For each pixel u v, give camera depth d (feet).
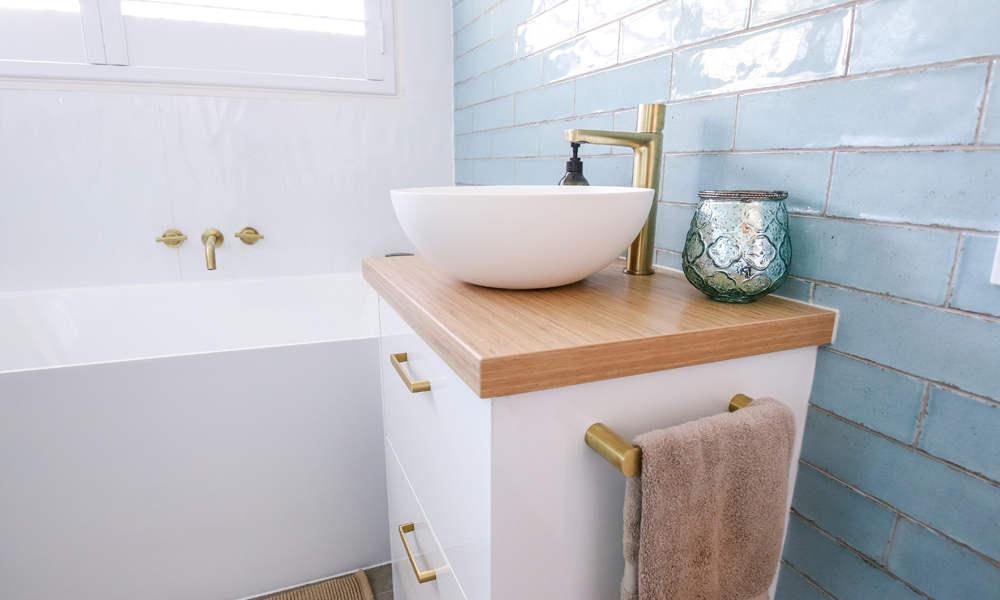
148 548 4.47
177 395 4.30
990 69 1.96
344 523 5.12
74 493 4.17
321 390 4.74
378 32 7.24
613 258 2.85
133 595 4.50
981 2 1.96
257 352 4.47
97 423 4.13
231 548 4.74
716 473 2.11
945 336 2.19
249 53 6.77
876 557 2.57
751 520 2.27
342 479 5.00
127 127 6.48
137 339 6.86
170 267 6.98
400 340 3.34
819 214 2.69
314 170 7.37
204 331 7.14
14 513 4.05
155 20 6.33
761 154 2.98
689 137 3.50
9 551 4.09
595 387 2.14
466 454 2.28
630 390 2.22
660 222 3.84
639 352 2.14
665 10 3.60
